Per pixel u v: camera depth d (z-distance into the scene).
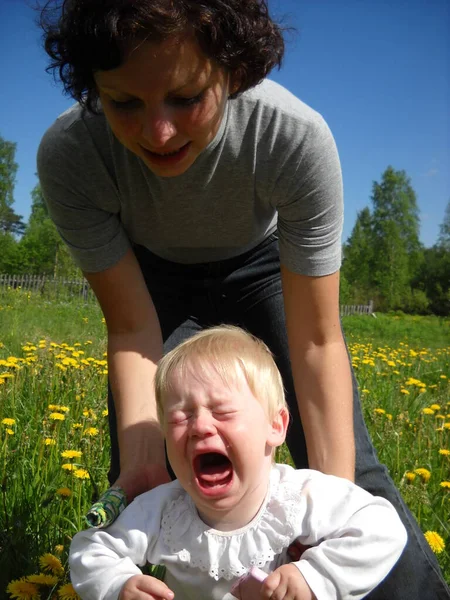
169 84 0.62
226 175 0.84
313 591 0.63
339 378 0.87
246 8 0.66
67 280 7.93
